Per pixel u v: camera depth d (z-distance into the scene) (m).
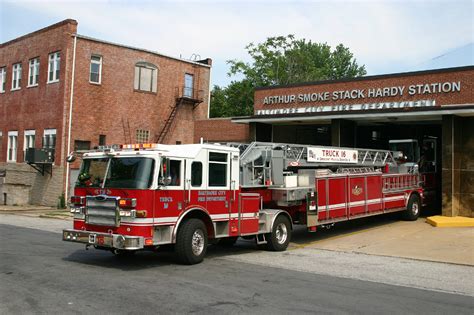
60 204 26.72
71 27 27.42
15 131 31.48
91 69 28.55
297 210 13.59
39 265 9.73
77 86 27.75
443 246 13.14
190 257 9.98
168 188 9.71
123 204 9.35
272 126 25.88
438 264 10.83
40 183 28.53
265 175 12.65
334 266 10.34
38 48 29.64
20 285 7.85
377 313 6.64
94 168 10.18
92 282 8.19
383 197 16.70
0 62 33.62
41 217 22.22
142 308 6.59
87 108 28.22
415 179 19.03
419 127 25.73
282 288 8.03
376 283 8.68
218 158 10.90
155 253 11.66
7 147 32.25
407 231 15.97
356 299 7.41
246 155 12.30
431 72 20.30
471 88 19.12
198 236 10.26
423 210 22.59
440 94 20.02
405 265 10.62
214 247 13.09
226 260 10.86
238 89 53.81
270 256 11.58
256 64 53.06
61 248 12.27
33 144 29.83
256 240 11.97
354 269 10.05
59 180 27.08
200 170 10.45
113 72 29.56
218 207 10.80
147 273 9.09
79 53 27.84
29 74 30.50
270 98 26.00
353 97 22.75
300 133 27.25
